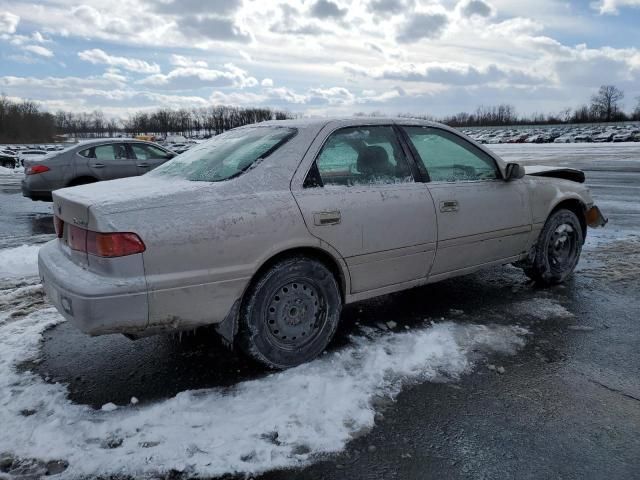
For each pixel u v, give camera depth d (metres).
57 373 3.24
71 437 2.53
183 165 3.60
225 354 3.47
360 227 3.37
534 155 26.72
